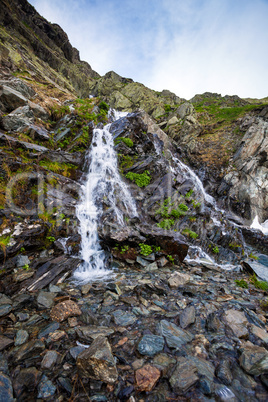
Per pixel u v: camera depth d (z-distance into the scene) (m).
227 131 26.58
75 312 3.74
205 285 5.60
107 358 2.45
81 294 4.57
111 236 6.58
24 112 11.55
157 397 2.23
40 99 15.63
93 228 7.09
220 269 7.67
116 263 6.44
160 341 3.09
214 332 3.45
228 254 9.19
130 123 12.96
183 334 3.31
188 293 4.89
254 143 19.84
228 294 5.13
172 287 5.22
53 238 5.99
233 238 10.27
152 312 3.99
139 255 6.80
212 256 9.11
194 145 24.20
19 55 22.47
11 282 4.44
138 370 2.49
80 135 11.84
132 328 3.45
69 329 3.31
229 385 2.40
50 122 14.12
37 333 3.17
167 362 2.70
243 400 2.22
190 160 23.34
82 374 2.41
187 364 2.65
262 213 17.19
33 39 29.50
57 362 2.63
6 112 11.87
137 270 6.24
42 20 37.44
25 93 14.67
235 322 3.72
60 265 5.43
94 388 2.29
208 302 4.52
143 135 13.20
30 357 2.69
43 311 3.80
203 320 3.81
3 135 7.87
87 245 6.64
